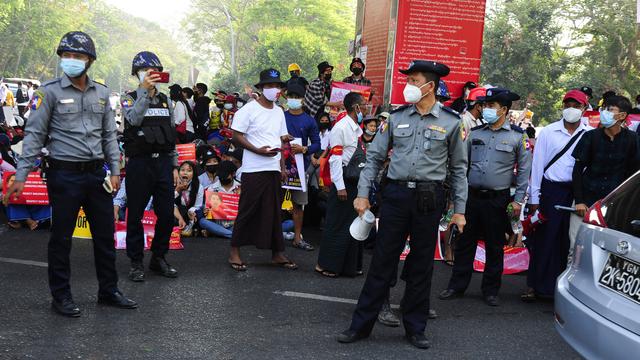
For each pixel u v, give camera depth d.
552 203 6.69
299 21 72.50
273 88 7.20
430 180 5.18
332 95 10.15
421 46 10.48
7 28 63.03
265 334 5.35
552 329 5.96
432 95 5.21
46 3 68.12
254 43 77.94
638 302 3.84
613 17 33.22
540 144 6.78
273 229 7.48
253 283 6.85
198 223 9.03
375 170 5.38
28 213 8.59
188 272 7.11
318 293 6.67
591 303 4.11
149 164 6.53
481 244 8.25
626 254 3.98
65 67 5.23
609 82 32.56
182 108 12.46
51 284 5.44
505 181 6.62
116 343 4.93
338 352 5.05
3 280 6.30
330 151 7.21
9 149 9.73
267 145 7.29
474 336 5.64
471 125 8.05
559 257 6.73
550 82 34.25
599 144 6.38
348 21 74.31
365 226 5.32
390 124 5.32
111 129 5.59
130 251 6.63
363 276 7.54
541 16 33.62
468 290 7.23
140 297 6.09
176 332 5.25
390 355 5.05
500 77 33.66
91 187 5.48
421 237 5.20
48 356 4.61
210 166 9.37
